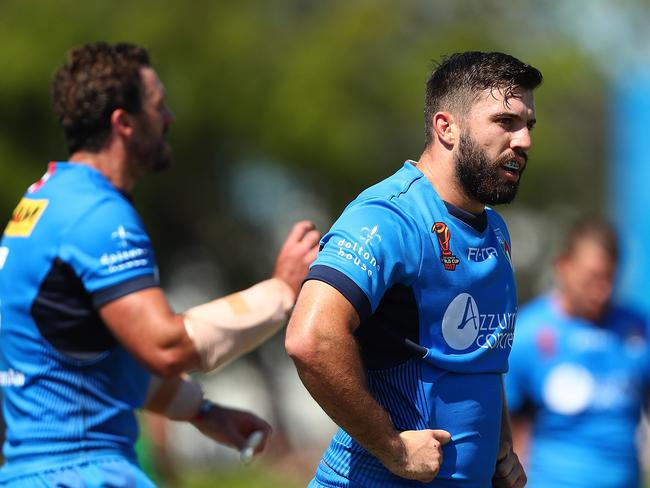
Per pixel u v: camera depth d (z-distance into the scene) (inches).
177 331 556.4
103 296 553.0
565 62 2603.3
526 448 855.7
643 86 1456.7
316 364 446.9
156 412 623.5
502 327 492.7
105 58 596.7
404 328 470.3
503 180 473.1
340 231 466.3
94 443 560.4
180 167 2362.2
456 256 475.8
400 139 2482.8
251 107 2306.8
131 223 567.8
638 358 851.4
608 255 833.5
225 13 2310.5
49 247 560.4
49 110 2167.8
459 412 478.6
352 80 2363.4
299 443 2741.1
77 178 578.9
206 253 2568.9
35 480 554.3
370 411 450.9
